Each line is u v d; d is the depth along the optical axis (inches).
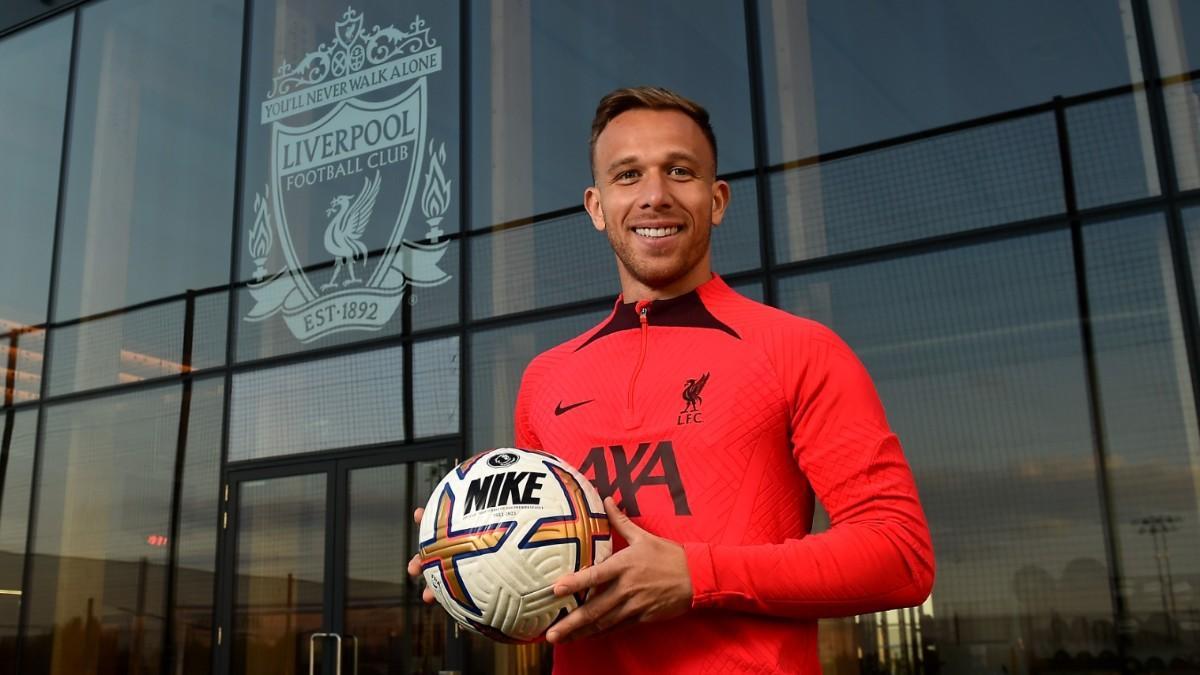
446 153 208.4
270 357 217.0
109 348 238.8
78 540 228.2
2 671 227.9
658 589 42.1
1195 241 139.9
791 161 172.6
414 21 220.4
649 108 52.9
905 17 169.0
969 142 158.4
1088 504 137.4
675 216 51.6
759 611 43.7
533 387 57.7
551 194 195.2
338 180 220.5
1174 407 135.6
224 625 204.5
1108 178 147.4
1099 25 153.3
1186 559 129.9
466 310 197.3
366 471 198.7
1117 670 130.2
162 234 239.9
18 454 243.4
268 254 224.1
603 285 184.7
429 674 180.5
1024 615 137.4
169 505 219.3
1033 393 144.6
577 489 46.2
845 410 45.9
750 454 46.9
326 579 196.5
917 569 43.6
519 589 44.1
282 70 235.5
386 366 202.7
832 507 45.7
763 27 181.5
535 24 206.8
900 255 159.3
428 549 47.1
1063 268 147.1
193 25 251.1
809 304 164.6
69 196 257.0
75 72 266.1
